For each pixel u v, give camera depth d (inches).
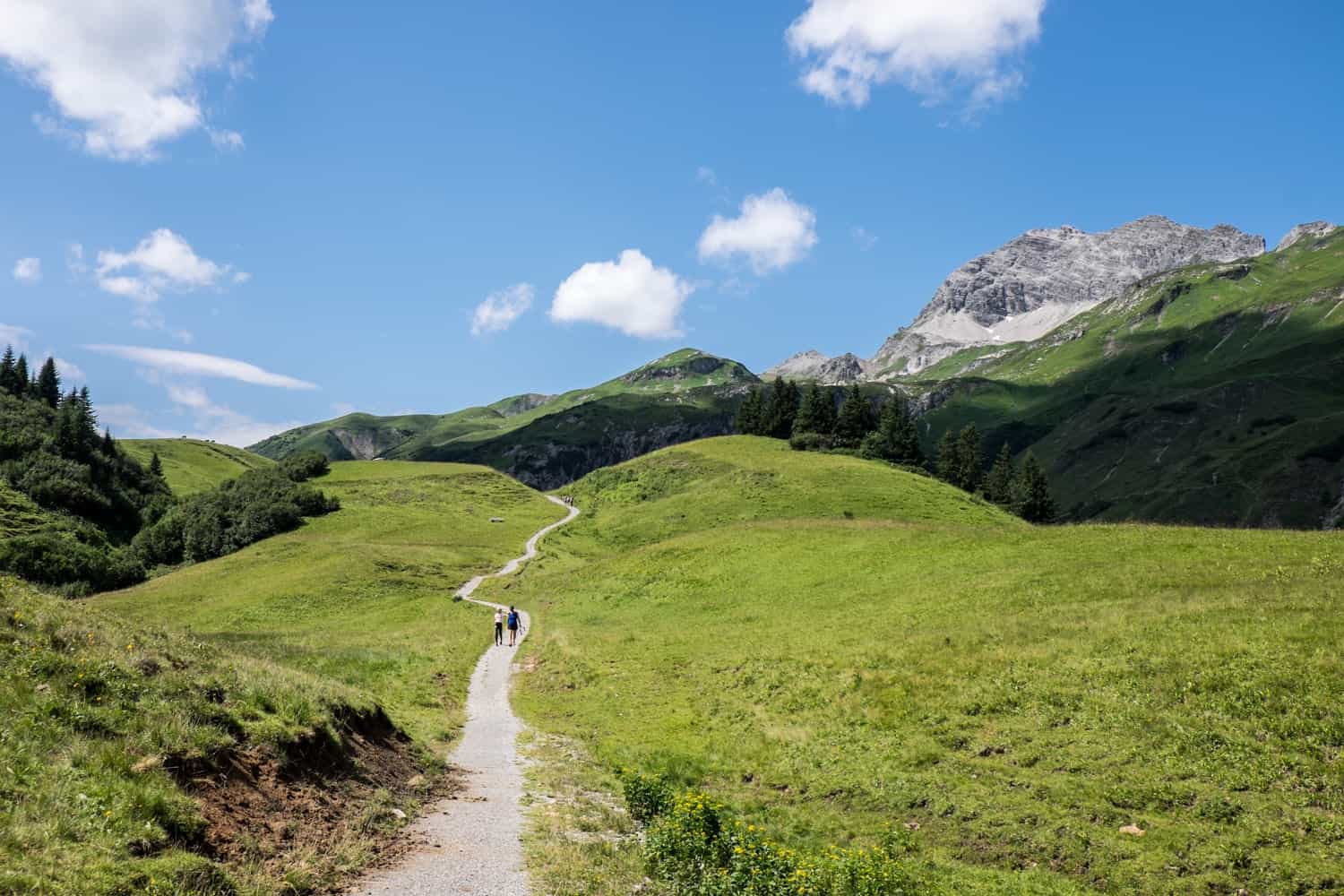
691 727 1184.8
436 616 2615.7
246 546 5014.8
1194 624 1093.8
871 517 3698.3
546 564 3727.9
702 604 2114.9
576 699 1418.6
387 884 507.5
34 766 459.8
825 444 5536.4
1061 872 674.8
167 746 544.1
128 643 692.7
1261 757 759.1
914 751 953.5
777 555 2386.8
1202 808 706.8
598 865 593.0
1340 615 1003.9
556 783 863.7
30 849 389.1
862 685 1196.5
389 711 1098.7
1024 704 997.8
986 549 1943.9
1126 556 1596.9
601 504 5147.6
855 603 1764.3
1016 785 826.8
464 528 5083.7
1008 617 1347.2
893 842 740.0
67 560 4877.0
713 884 546.6
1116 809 740.0
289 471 6574.8
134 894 393.1
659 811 767.1
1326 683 839.1
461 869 550.0
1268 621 1039.0
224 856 481.1
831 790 901.2
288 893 465.1
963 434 5679.1
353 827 597.9
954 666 1171.9
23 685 541.3
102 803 452.4
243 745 616.4
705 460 5354.3
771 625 1739.7
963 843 744.3
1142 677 971.9
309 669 1344.7
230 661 820.0
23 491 6446.9
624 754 1043.3
